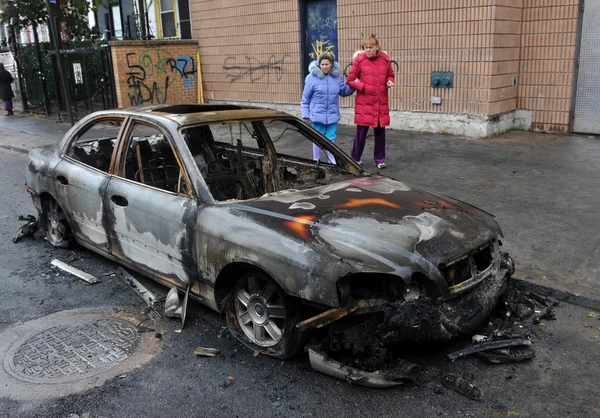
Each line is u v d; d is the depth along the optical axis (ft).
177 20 54.60
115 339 13.46
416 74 35.70
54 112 57.00
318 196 13.87
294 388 11.32
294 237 11.56
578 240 17.99
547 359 12.23
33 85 58.54
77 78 51.21
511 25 33.17
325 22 40.60
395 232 11.87
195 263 13.35
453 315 11.46
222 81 49.08
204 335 13.56
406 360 11.59
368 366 10.98
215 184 16.63
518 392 11.07
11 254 19.29
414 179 25.64
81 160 18.31
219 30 47.85
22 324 14.32
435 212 13.16
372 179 15.80
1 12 57.93
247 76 46.73
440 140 33.68
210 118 15.14
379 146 27.84
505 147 31.30
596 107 32.78
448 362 12.09
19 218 23.13
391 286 11.10
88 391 11.36
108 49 46.09
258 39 44.91
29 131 47.55
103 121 17.26
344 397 10.99
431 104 35.47
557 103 34.01
